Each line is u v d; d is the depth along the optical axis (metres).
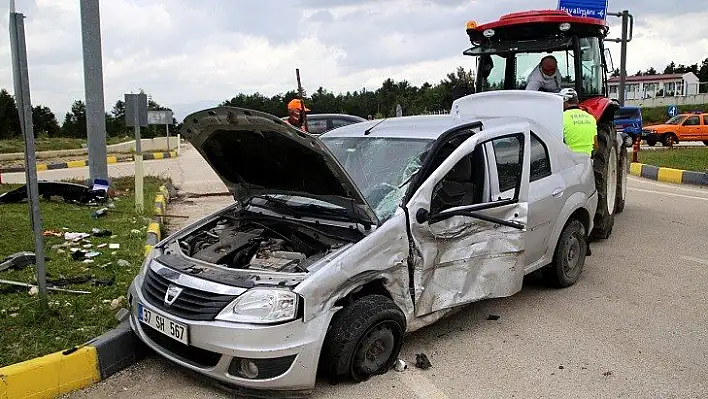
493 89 9.82
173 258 4.45
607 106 8.70
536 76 9.05
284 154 4.44
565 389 4.12
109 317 4.79
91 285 5.57
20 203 9.90
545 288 6.22
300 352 3.74
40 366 3.92
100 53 10.95
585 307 5.68
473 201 4.95
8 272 5.86
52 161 23.59
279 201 5.02
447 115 5.98
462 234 4.68
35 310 4.74
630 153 21.50
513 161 5.22
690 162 16.97
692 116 28.58
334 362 3.95
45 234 7.50
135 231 7.90
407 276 4.36
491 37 9.48
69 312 4.85
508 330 5.12
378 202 4.52
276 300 3.72
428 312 4.54
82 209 9.56
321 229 4.46
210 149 5.00
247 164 4.96
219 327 3.72
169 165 21.23
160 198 10.68
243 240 4.62
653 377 4.31
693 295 6.02
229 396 3.99
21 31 4.31
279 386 3.76
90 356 4.15
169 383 4.17
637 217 9.82
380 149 5.06
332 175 4.28
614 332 5.10
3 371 3.79
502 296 5.03
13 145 29.39
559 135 6.91
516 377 4.29
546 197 5.59
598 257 7.43
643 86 63.84
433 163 4.72
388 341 4.23
